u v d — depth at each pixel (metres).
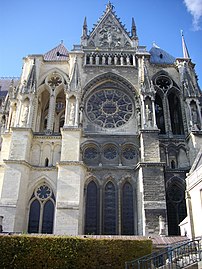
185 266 23.59
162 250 28.64
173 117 57.66
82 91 54.69
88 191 46.75
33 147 49.59
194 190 35.56
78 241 27.67
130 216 45.22
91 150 50.25
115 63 57.91
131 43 61.12
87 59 58.66
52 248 27.12
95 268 26.66
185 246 28.08
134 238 29.84
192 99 53.84
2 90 79.81
